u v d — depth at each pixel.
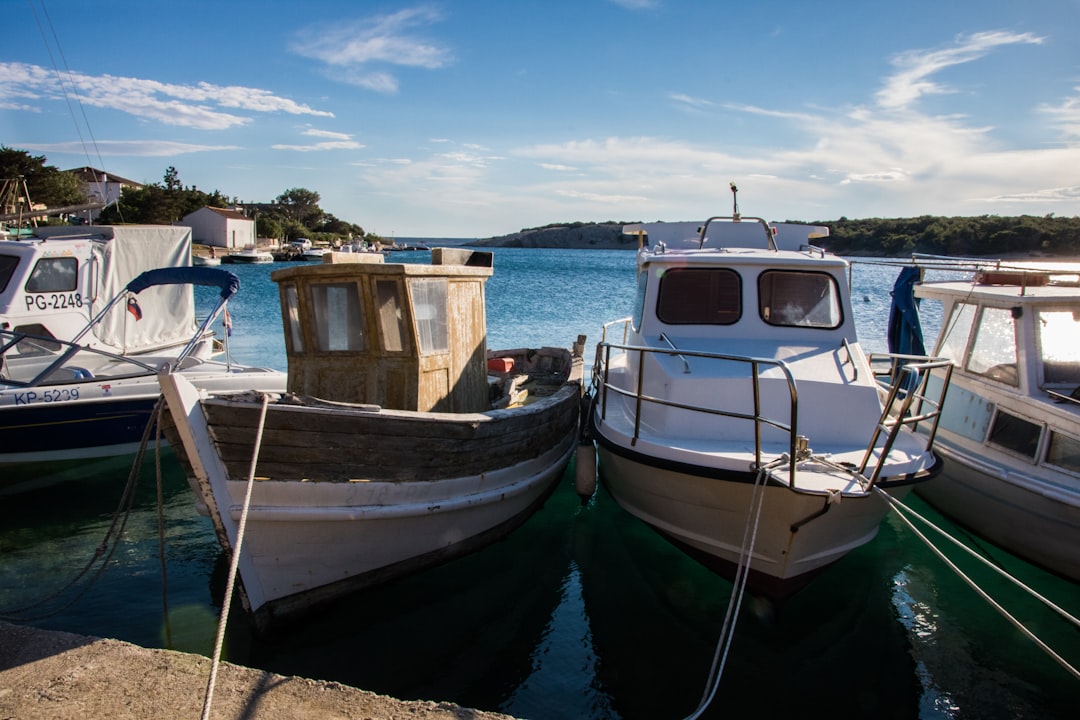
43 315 10.62
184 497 8.89
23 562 7.05
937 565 7.39
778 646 5.98
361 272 6.37
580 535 8.16
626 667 5.65
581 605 6.64
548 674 5.52
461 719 3.61
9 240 10.95
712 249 8.38
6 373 9.66
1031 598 6.73
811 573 6.21
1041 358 6.95
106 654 4.09
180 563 7.04
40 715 3.52
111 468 9.69
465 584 6.96
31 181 49.44
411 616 6.32
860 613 6.50
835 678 5.54
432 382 6.82
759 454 5.58
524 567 7.37
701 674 5.58
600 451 8.00
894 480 5.60
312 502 5.46
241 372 10.41
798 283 7.42
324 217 136.25
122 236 11.84
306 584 5.69
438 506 6.30
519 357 12.48
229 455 5.09
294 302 6.89
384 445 5.72
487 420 6.50
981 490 7.20
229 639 5.67
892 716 5.08
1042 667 5.70
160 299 12.55
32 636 4.26
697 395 6.41
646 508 6.97
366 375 6.62
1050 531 6.48
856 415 6.28
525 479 7.61
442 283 7.00
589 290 40.22
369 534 5.90
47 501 8.67
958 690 5.39
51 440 8.66
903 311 9.36
